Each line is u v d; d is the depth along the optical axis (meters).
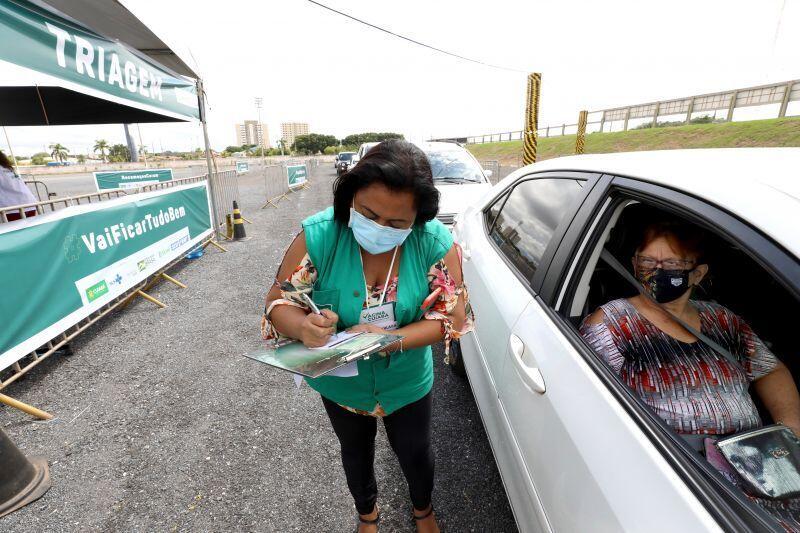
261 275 5.64
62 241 3.35
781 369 1.27
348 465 1.58
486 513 1.92
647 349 1.30
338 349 1.07
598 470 0.98
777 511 0.87
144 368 3.29
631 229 1.43
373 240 1.07
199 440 2.46
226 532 1.86
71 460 2.31
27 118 6.91
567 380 1.20
